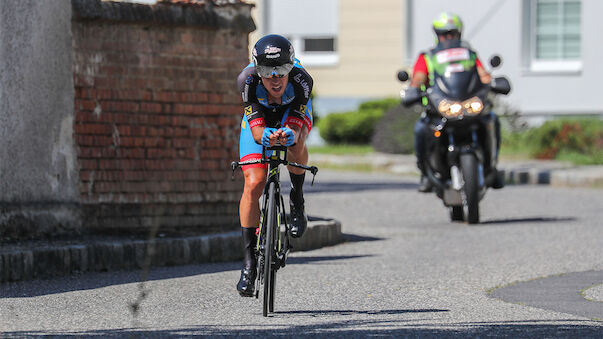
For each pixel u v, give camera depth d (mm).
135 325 20141
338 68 87438
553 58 84750
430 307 22250
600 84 83688
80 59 30609
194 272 27359
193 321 20594
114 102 31141
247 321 20594
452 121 37375
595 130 68875
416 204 46531
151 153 31797
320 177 61594
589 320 20594
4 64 29016
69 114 30469
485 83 38125
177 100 32156
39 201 29797
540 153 68438
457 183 38156
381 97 86750
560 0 84312
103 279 26094
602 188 53375
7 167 29094
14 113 29266
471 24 84688
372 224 39125
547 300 23062
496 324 20219
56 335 19125
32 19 29578
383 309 22047
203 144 32656
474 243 33281
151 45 31688
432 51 39062
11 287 24750
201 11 32312
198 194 32625
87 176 30766
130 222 31469
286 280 26094
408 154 72125
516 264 28672
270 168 21391
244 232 21906
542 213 42375
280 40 20672
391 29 86312
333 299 23375
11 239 28672
